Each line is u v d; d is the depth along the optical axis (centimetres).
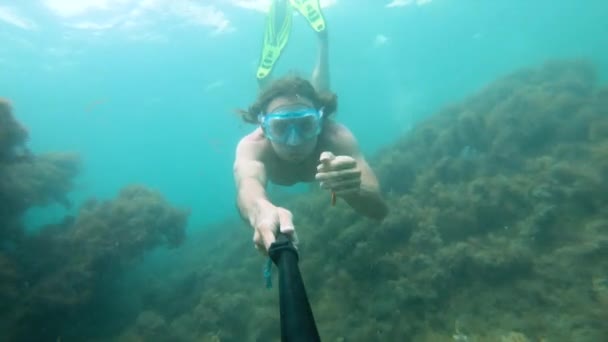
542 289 624
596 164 830
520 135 1060
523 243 724
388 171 1164
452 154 1171
